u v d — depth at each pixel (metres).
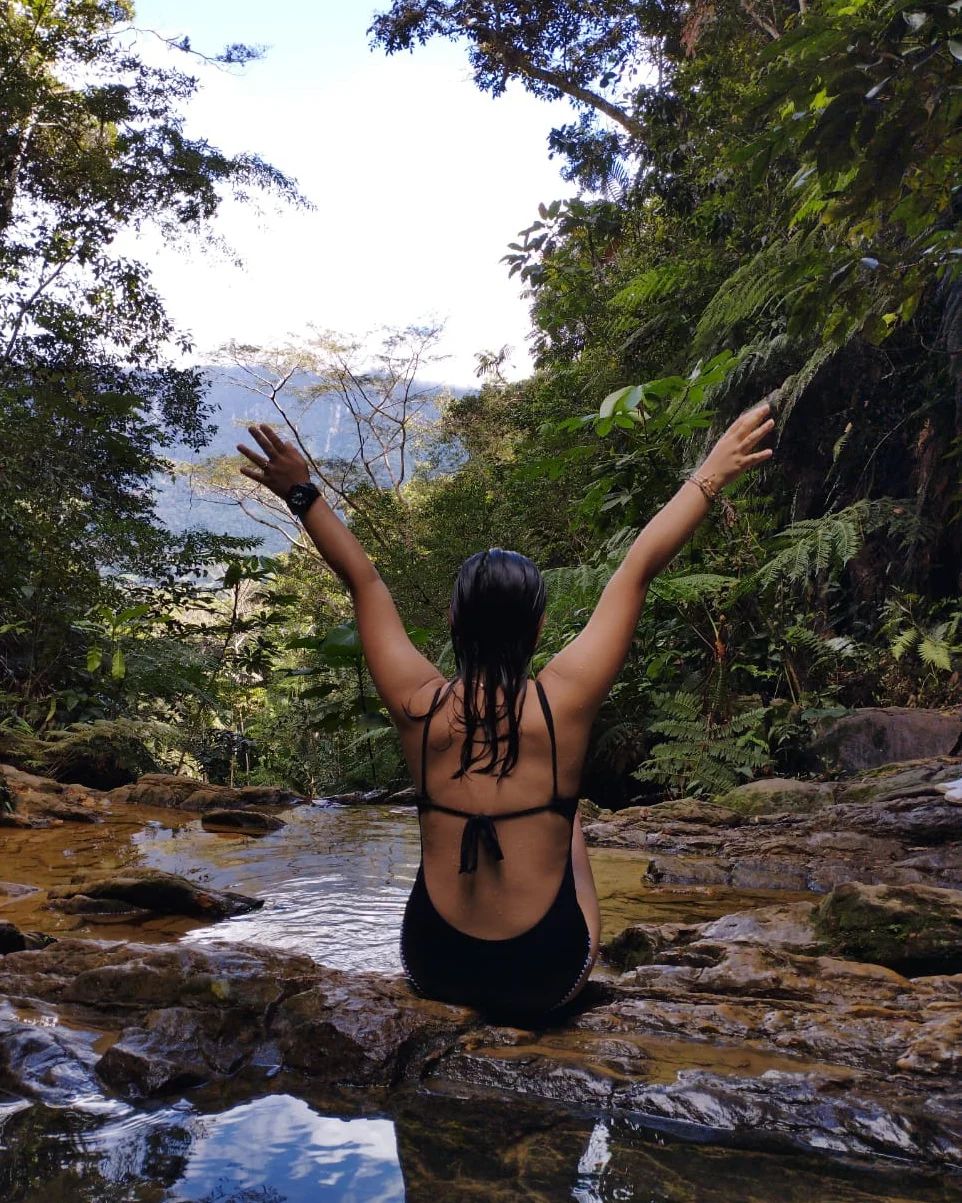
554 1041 2.00
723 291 8.38
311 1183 1.44
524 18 15.60
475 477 15.70
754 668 6.80
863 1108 1.66
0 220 12.45
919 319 8.71
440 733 1.99
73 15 13.39
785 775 6.57
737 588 6.45
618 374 11.52
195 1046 1.92
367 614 2.06
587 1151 1.56
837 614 8.80
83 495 10.27
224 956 2.27
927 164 3.28
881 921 2.70
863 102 2.91
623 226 12.80
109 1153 1.54
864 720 6.38
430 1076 1.87
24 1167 1.49
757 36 11.14
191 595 9.04
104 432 10.70
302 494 2.02
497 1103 1.75
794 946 2.74
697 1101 1.71
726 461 1.94
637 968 2.52
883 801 4.82
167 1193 1.41
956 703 7.12
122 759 7.91
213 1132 1.62
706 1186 1.44
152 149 13.48
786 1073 1.79
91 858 4.46
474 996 2.04
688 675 7.07
